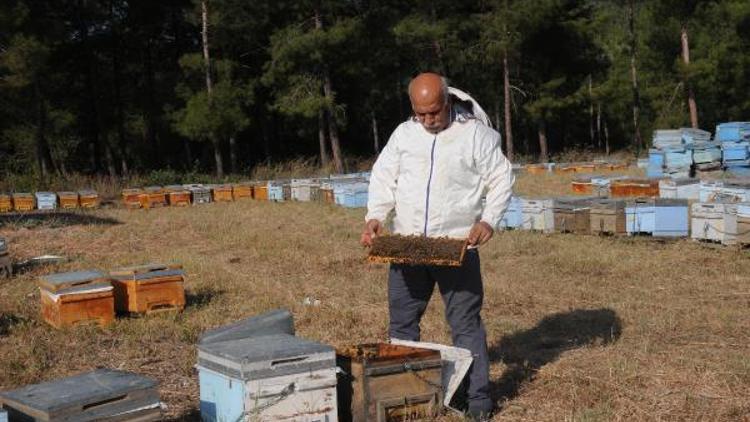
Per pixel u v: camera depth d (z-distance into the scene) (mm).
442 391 5121
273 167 38719
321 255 13539
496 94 44625
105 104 44250
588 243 13633
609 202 14078
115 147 47125
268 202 25016
